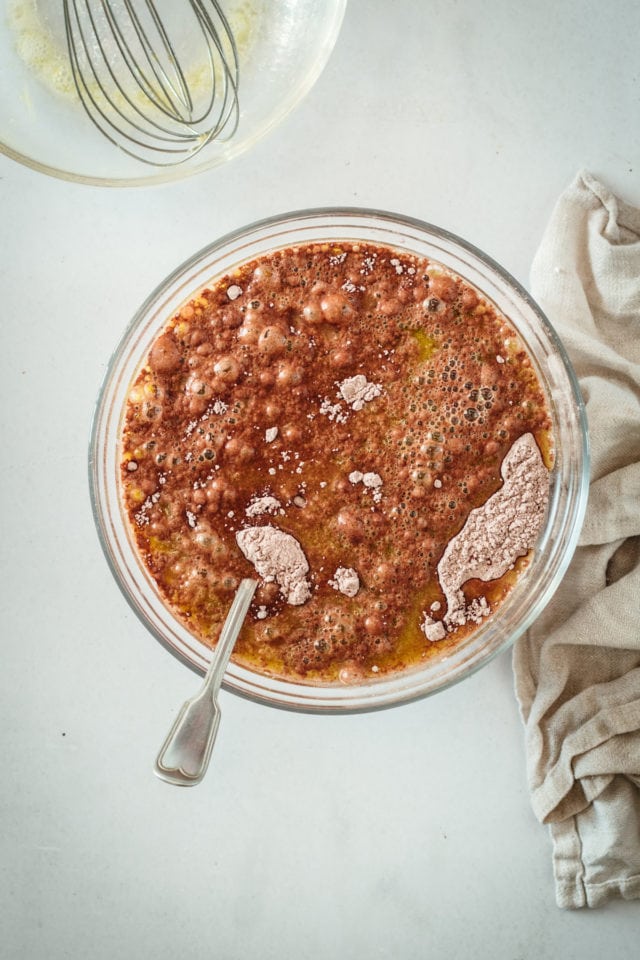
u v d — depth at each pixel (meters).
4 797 0.64
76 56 0.58
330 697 0.60
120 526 0.61
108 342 0.65
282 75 0.60
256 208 0.65
